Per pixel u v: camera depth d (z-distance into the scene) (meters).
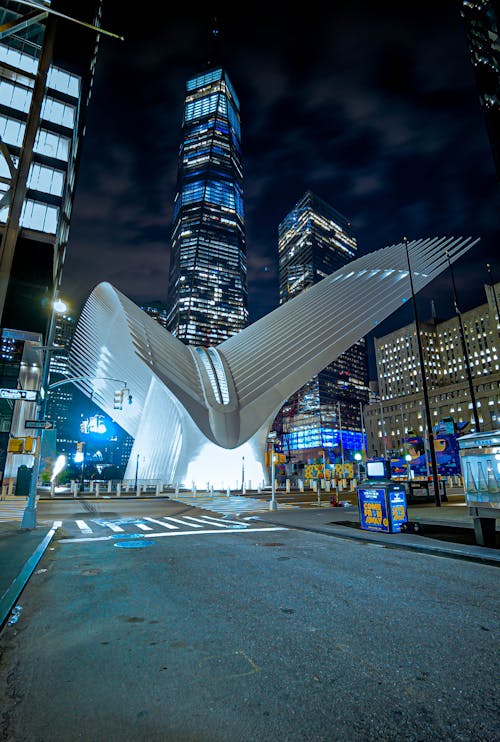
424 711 3.06
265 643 4.39
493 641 4.37
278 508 23.30
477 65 46.78
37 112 39.19
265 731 2.84
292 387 55.84
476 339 131.00
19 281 37.56
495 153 44.03
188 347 68.75
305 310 67.94
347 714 3.03
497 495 9.31
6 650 4.31
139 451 68.06
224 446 48.72
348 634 4.61
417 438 44.66
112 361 65.31
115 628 4.91
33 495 14.19
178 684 3.53
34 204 38.97
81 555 9.59
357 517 17.11
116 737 2.80
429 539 10.76
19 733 2.84
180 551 9.91
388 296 64.75
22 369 37.66
